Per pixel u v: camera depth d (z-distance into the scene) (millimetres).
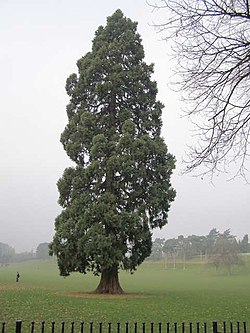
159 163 29375
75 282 50906
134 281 58562
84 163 29312
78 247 25891
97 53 31297
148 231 27297
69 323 14336
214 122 8359
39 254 191125
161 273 98312
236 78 7957
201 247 135500
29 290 30516
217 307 20391
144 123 30094
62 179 29125
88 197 27281
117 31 32531
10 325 13281
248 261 111562
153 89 31438
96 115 30438
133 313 17266
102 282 28031
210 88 8141
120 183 27688
